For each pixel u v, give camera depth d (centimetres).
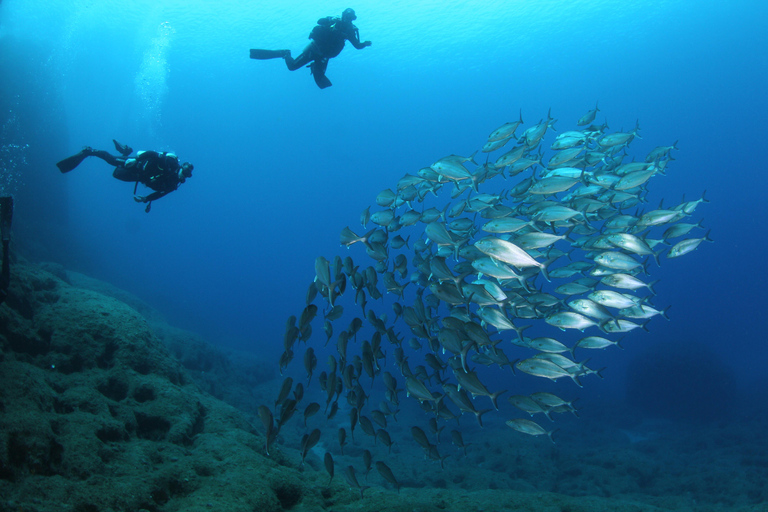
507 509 556
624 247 653
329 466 498
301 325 460
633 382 2045
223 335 3631
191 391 672
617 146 765
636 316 671
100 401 511
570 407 557
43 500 336
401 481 919
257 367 1848
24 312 602
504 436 1247
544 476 1028
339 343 548
